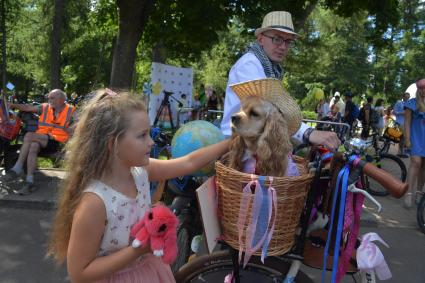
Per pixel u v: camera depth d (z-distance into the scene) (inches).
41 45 1040.8
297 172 81.8
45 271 147.2
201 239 119.0
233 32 1050.1
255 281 96.7
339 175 80.4
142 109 64.5
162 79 442.0
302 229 86.3
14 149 240.2
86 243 60.7
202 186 79.6
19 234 176.9
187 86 462.3
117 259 59.9
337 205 82.8
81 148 63.6
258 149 76.9
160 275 71.4
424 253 180.4
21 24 1016.9
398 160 275.6
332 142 81.4
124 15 323.0
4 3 698.8
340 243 85.4
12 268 148.3
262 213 74.5
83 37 1192.2
